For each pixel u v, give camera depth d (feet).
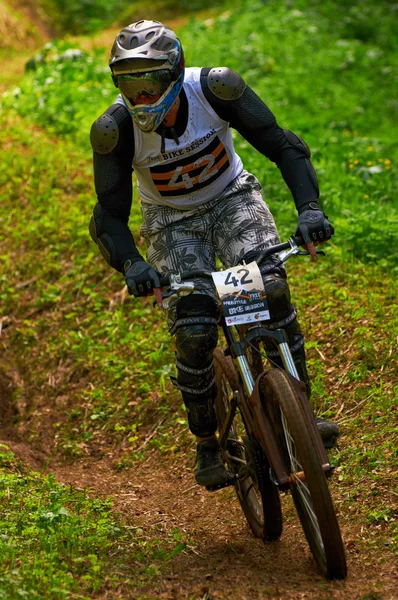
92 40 104.53
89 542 23.94
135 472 34.24
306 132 65.77
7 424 39.42
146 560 23.70
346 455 29.55
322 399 33.37
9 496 28.02
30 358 42.93
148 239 26.73
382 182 54.75
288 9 100.73
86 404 38.93
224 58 83.15
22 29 109.70
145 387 38.42
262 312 22.93
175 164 24.90
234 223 25.44
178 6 119.03
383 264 42.39
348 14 100.94
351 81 82.89
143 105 23.34
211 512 29.27
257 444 23.80
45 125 65.21
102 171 24.71
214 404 25.90
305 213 23.72
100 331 42.75
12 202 53.98
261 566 23.62
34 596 20.02
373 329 36.58
